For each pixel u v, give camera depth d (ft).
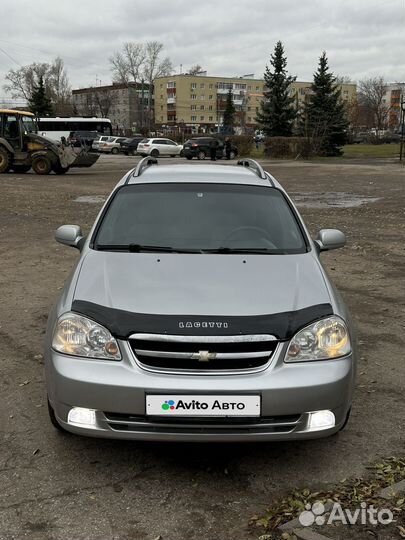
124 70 327.06
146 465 11.09
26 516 9.50
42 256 30.22
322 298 11.32
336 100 164.04
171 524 9.36
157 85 448.24
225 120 346.54
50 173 95.30
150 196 15.42
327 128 156.97
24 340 17.62
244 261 12.71
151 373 10.07
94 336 10.41
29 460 11.18
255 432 10.10
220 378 9.98
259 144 188.14
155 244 13.71
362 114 384.88
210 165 18.67
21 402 13.56
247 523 9.38
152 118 410.72
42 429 12.34
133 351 10.25
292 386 10.02
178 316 10.34
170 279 11.64
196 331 10.09
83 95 430.61
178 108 435.12
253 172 17.52
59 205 53.06
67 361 10.41
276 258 13.01
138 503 9.90
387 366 15.93
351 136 277.03
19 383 14.58
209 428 10.05
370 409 13.42
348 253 31.53
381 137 289.12
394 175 93.71
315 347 10.44
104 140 176.96
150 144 152.05
